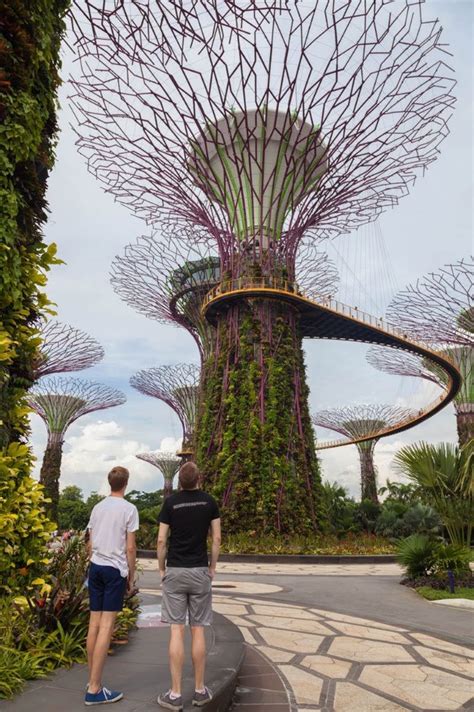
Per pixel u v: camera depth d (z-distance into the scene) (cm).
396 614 855
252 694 448
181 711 331
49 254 547
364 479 5078
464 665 563
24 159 506
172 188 2219
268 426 2298
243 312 2531
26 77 512
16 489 480
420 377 4025
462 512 1204
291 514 2195
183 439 4066
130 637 507
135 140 1988
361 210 2445
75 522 5412
